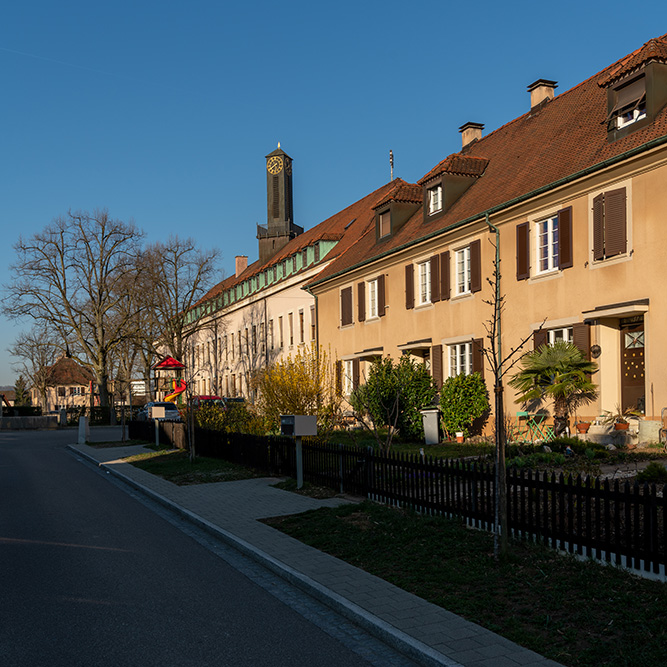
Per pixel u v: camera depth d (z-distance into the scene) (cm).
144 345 5428
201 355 6794
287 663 499
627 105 1742
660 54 1669
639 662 451
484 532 839
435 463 949
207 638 551
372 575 704
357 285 3038
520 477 786
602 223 1712
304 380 1908
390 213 2891
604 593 584
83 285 5081
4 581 729
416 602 609
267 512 1097
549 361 1734
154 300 5053
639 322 1678
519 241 2003
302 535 912
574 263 1805
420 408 2181
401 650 519
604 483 669
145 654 516
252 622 592
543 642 500
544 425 1861
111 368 5778
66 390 10906
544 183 1938
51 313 5069
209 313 6262
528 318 1973
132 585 712
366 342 2956
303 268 4241
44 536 978
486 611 575
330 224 4406
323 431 1805
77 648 528
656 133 1599
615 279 1680
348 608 599
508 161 2391
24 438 3812
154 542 934
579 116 2164
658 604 549
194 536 973
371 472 1135
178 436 2414
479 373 2136
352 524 945
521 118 2662
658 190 1570
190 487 1434
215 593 682
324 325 3406
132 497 1384
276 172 5562
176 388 3862
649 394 1582
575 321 1795
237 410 2298
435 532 851
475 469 874
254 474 1580
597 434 1619
